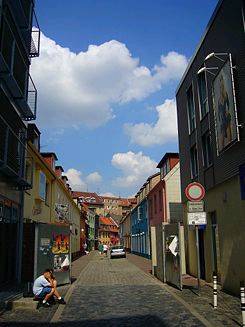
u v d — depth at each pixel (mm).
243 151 12391
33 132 21516
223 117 13914
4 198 15164
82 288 15617
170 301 11852
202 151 17672
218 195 15023
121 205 132375
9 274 16078
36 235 14688
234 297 12492
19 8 15219
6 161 13938
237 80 12836
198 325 8453
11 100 15430
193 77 19172
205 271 17328
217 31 14773
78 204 55094
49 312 10406
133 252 58969
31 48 18125
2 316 9859
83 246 62438
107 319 9359
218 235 15000
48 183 27781
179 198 33094
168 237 16516
